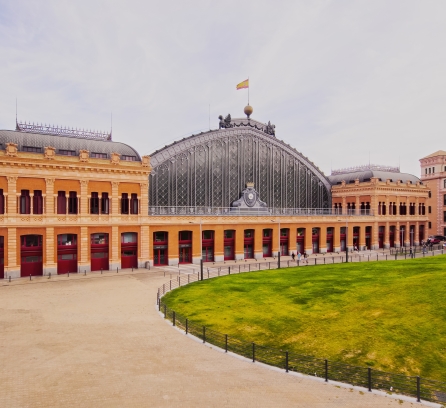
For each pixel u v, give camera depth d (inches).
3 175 1672.0
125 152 2074.3
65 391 615.8
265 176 2807.6
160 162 2304.4
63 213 1833.2
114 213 1952.5
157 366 719.1
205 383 649.6
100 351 794.8
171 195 2352.4
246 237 2493.8
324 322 981.8
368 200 3132.4
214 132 2539.4
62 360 744.3
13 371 692.7
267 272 1836.9
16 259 1706.4
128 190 2011.6
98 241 1942.7
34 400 585.6
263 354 798.5
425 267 1593.3
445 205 3604.8
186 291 1396.4
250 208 2628.0
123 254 2011.6
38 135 1893.5
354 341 845.8
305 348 831.7
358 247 3036.4
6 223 1676.9
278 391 625.6
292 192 2982.3
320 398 602.9
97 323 999.6
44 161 1754.4
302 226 2704.2
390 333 866.8
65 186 1831.9
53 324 989.8
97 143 2038.6
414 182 3526.1
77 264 1856.5
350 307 1082.1
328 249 2901.1
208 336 896.9
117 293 1381.6
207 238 2337.6
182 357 766.5
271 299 1243.8
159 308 1145.4
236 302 1217.4
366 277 1509.6
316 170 3176.7
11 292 1398.9
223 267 2071.9
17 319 1036.5
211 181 2514.8
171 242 2154.3
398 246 3255.4
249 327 973.2
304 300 1207.6
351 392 627.2
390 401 597.3
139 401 584.4
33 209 1754.4
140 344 838.5
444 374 692.1
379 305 1058.1
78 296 1330.0
